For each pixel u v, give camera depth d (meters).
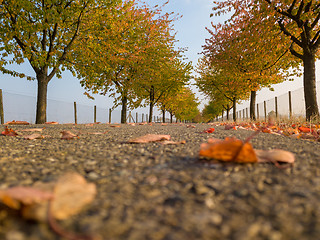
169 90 22.41
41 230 0.67
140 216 0.77
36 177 1.24
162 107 29.38
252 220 0.75
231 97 23.30
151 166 1.46
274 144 2.44
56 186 0.77
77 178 0.89
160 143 2.52
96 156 1.82
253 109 16.94
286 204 0.87
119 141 2.80
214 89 23.38
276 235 0.66
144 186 1.07
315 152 1.90
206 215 0.78
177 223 0.73
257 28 9.99
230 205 0.86
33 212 0.69
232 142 1.34
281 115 7.98
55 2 9.62
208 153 1.43
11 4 9.59
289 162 1.38
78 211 0.80
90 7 11.59
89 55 12.34
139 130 5.40
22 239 0.63
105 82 16.75
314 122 6.61
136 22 15.49
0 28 9.95
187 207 0.84
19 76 11.49
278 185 1.07
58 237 0.64
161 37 18.12
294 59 13.27
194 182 1.11
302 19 9.05
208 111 46.19
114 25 13.37
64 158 1.75
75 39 12.02
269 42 10.19
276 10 9.20
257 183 1.10
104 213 0.78
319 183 1.10
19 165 1.53
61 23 10.42
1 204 0.83
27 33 10.40
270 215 0.78
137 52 15.07
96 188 1.04
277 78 14.77
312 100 9.41
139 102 21.31
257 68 12.48
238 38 10.77
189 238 0.64
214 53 15.10
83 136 3.53
